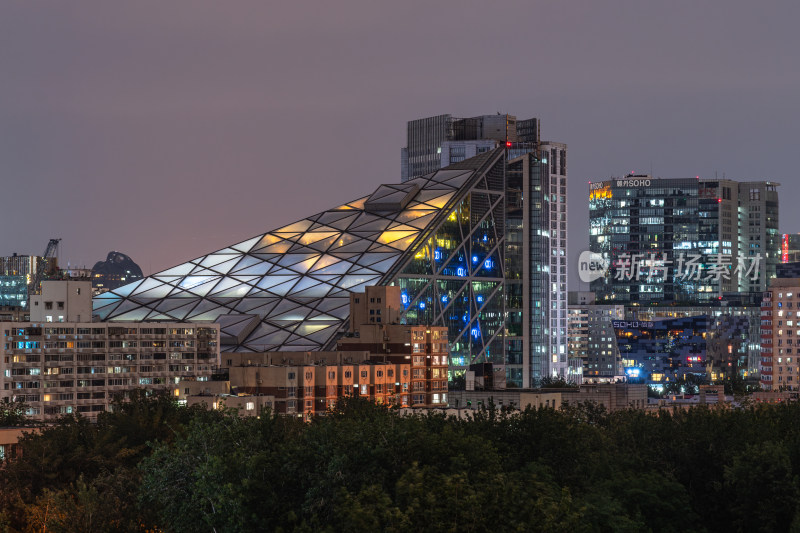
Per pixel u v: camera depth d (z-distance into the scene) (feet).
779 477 609.42
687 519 604.49
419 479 499.10
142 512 555.28
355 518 463.42
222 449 550.77
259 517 507.30
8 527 533.55
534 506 492.54
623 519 545.85
